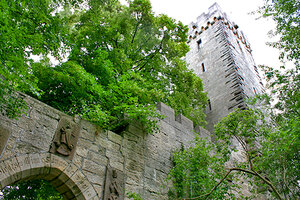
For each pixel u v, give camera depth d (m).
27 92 10.70
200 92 19.56
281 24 11.69
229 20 34.72
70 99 11.04
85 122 8.93
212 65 28.05
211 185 9.47
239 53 29.55
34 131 7.44
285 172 9.98
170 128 12.48
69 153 7.90
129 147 9.93
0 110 6.92
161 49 17.44
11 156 6.72
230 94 23.53
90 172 8.17
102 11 16.36
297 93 11.01
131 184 9.16
